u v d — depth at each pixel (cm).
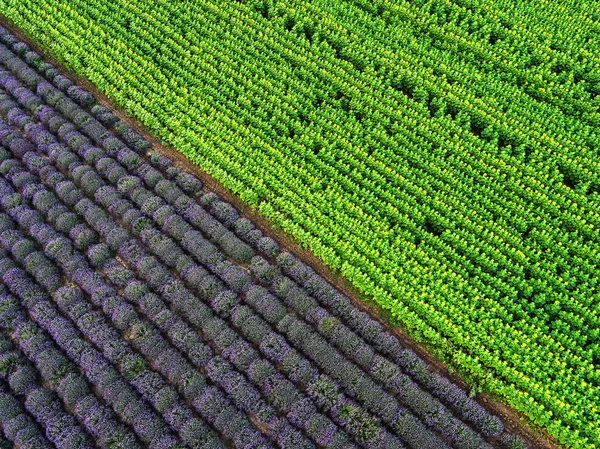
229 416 2406
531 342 2514
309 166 3033
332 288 2706
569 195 2853
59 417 2433
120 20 3625
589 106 3061
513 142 3075
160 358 2555
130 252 2841
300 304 2650
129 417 2420
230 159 3098
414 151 3066
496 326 2552
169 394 2461
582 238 2736
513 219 2819
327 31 3459
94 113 3316
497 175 2938
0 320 2661
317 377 2473
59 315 2698
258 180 2994
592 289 2603
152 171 3078
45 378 2530
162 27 3569
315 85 3319
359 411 2388
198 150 3164
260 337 2591
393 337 2559
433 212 2855
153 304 2689
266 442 2361
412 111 3169
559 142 3002
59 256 2823
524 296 2666
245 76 3372
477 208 2858
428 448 2288
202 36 3559
